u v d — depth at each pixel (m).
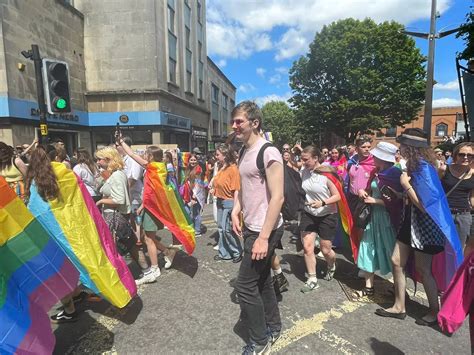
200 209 6.46
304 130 30.14
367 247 3.56
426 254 2.94
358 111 25.45
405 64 24.69
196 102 24.38
